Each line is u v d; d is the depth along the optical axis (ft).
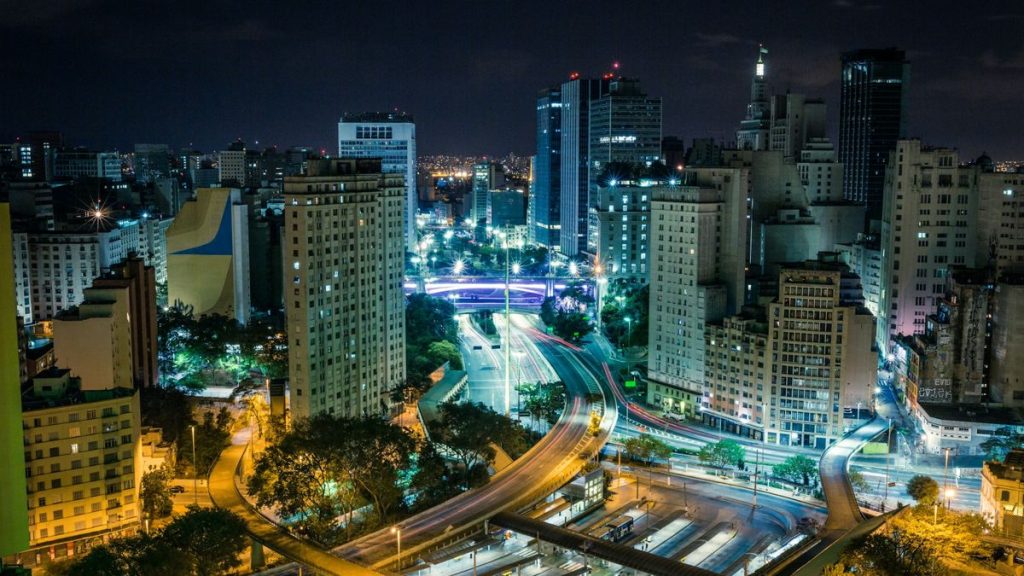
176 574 612.29
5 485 344.08
